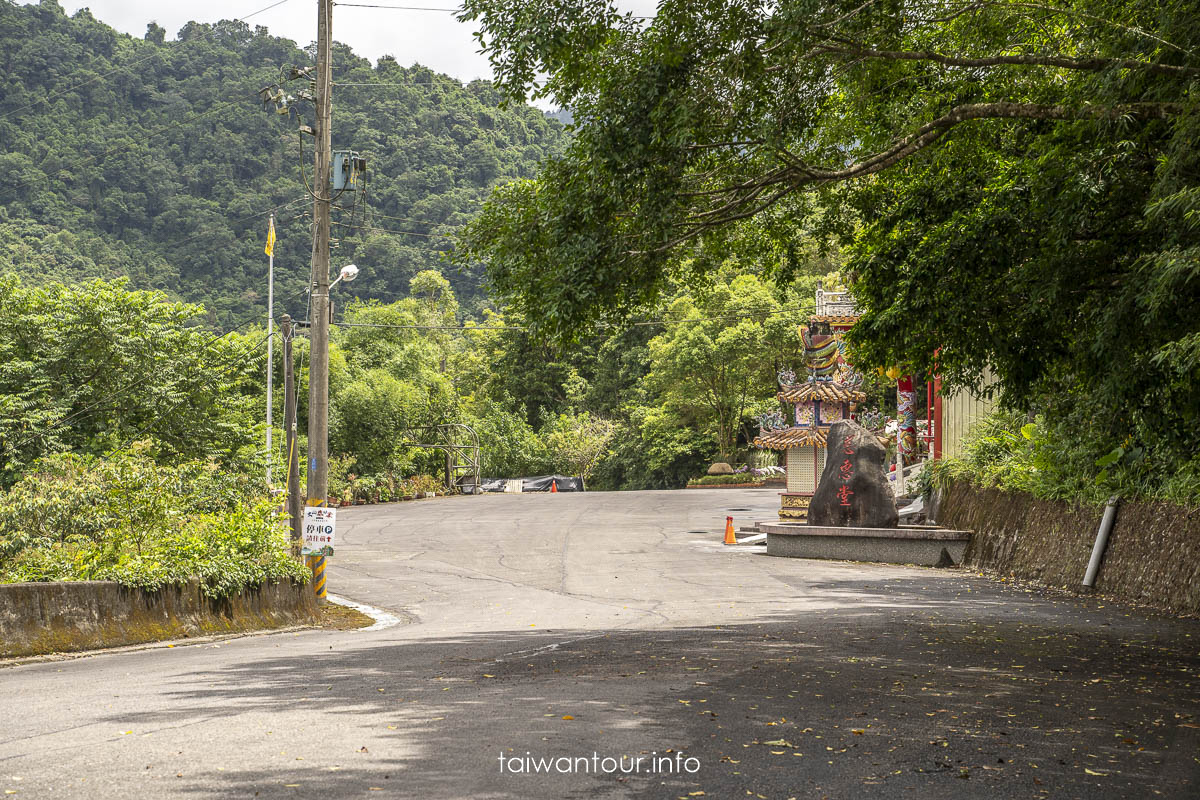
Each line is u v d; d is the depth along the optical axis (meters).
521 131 179.00
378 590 20.20
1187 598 13.93
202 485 25.30
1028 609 14.28
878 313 11.92
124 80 145.00
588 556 25.62
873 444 23.84
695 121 9.85
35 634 11.29
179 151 138.75
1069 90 10.94
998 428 23.53
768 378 64.12
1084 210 9.76
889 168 12.69
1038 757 5.93
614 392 84.94
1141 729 6.71
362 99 164.75
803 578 19.45
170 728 6.63
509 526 35.19
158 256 121.00
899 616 13.56
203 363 30.94
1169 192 8.73
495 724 6.71
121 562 13.65
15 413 26.36
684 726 6.64
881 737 6.37
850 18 9.68
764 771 5.54
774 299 62.25
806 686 8.16
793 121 10.57
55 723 6.86
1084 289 10.17
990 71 11.71
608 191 10.33
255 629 14.62
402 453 59.34
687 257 13.12
